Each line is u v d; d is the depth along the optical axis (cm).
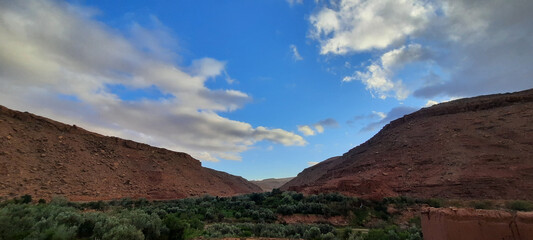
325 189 5456
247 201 4541
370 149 8969
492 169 4962
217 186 9631
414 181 5541
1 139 5319
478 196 4400
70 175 5603
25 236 1305
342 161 10769
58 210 1817
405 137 8000
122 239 1362
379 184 5156
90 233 1571
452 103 9594
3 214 1380
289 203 4253
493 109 7444
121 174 6700
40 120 6662
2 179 4484
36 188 4712
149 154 8575
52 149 6056
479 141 6078
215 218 3428
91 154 6775
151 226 1658
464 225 1002
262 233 2278
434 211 1121
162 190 6712
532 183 4334
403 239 1747
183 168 9119
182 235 1802
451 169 5384
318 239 2134
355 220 3684
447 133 6981
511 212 1023
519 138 5712
